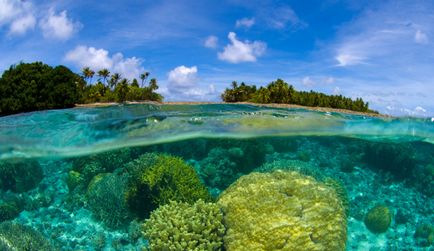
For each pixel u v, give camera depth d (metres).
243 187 7.30
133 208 9.48
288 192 6.82
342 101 28.25
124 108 15.86
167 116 13.04
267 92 32.91
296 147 16.78
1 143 11.43
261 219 6.42
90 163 11.94
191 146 15.46
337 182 9.91
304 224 6.26
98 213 9.92
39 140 11.55
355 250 9.33
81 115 13.79
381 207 10.56
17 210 10.35
